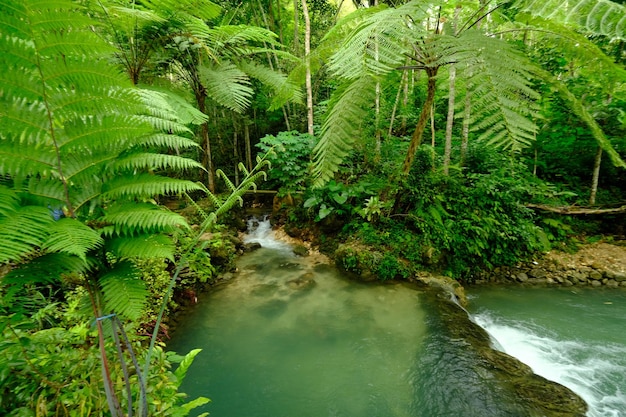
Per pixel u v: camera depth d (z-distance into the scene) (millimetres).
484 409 2633
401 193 5848
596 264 5496
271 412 2797
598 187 6918
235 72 5160
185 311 4203
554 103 6113
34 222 806
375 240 5570
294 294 4730
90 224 1020
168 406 1378
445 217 5770
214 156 9398
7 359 1370
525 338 4020
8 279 853
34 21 813
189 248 1196
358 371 3225
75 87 936
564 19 1530
